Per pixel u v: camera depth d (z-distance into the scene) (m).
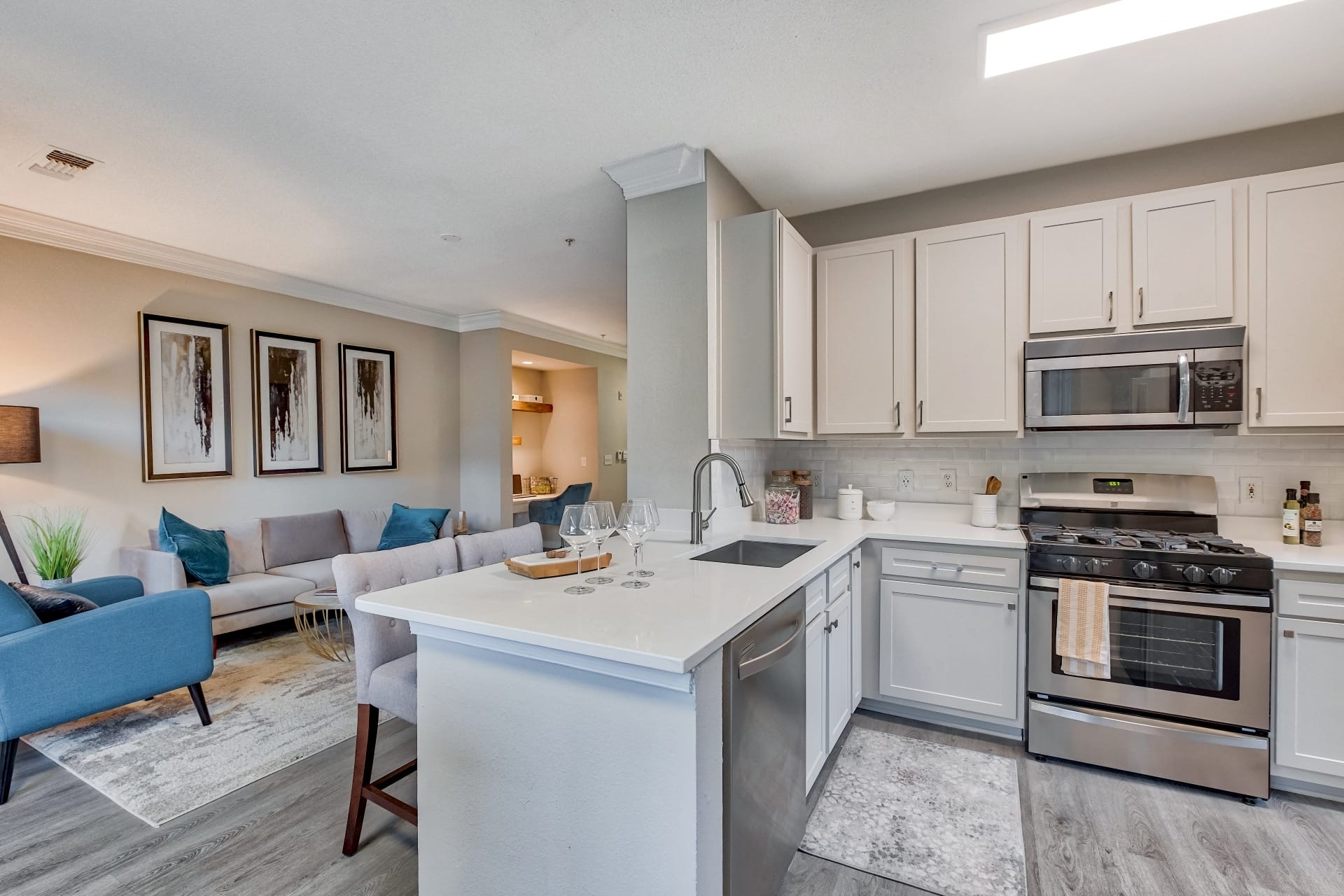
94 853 1.85
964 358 2.77
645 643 1.18
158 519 3.87
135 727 2.67
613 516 1.84
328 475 4.90
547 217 3.30
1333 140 2.35
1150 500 2.63
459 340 6.13
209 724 2.70
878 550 2.68
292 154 2.58
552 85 2.10
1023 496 2.83
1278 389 2.30
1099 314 2.54
